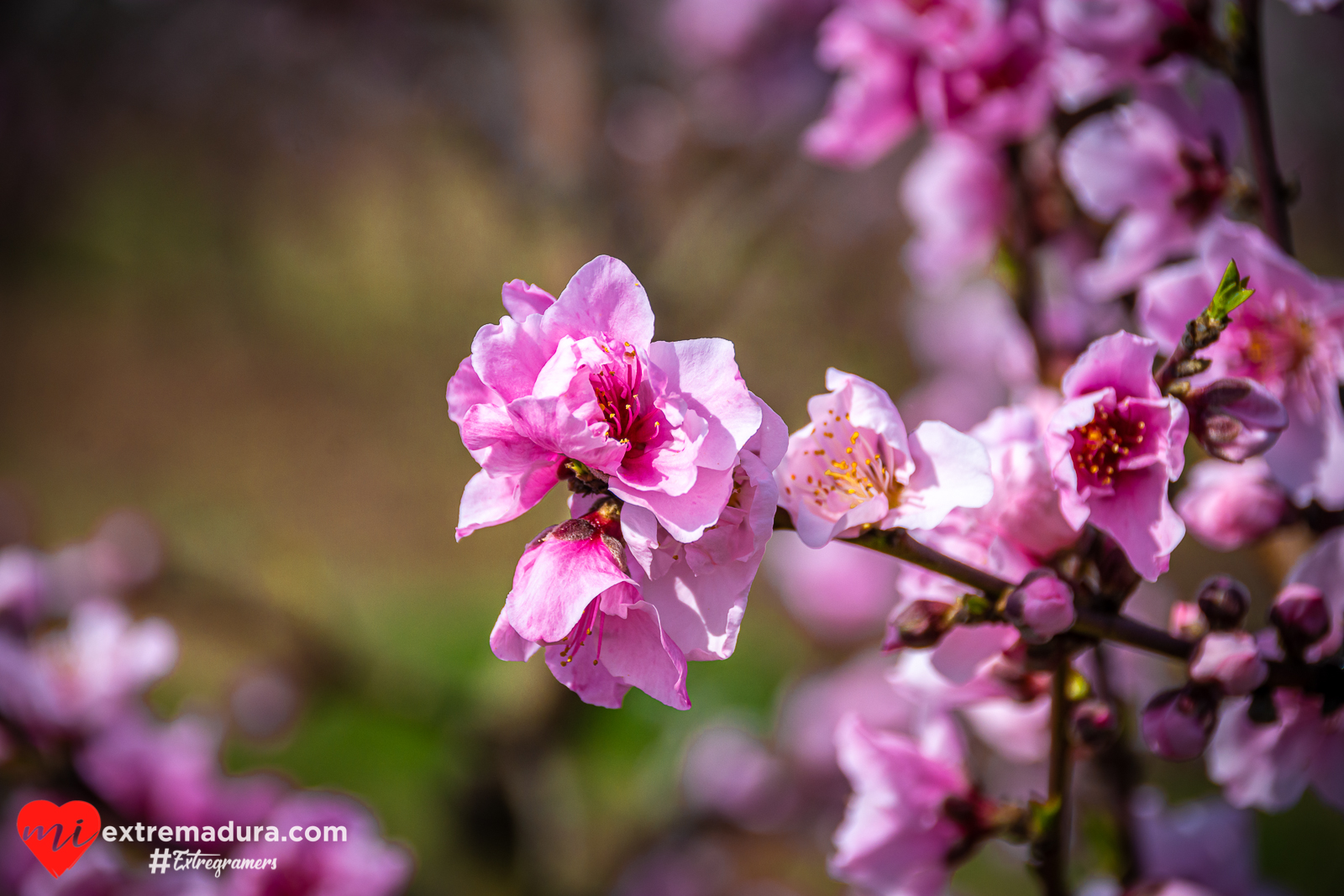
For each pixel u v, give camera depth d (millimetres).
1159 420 384
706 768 864
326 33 911
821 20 950
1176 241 466
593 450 358
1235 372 414
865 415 375
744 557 364
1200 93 465
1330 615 399
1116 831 458
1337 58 954
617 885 852
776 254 971
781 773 869
